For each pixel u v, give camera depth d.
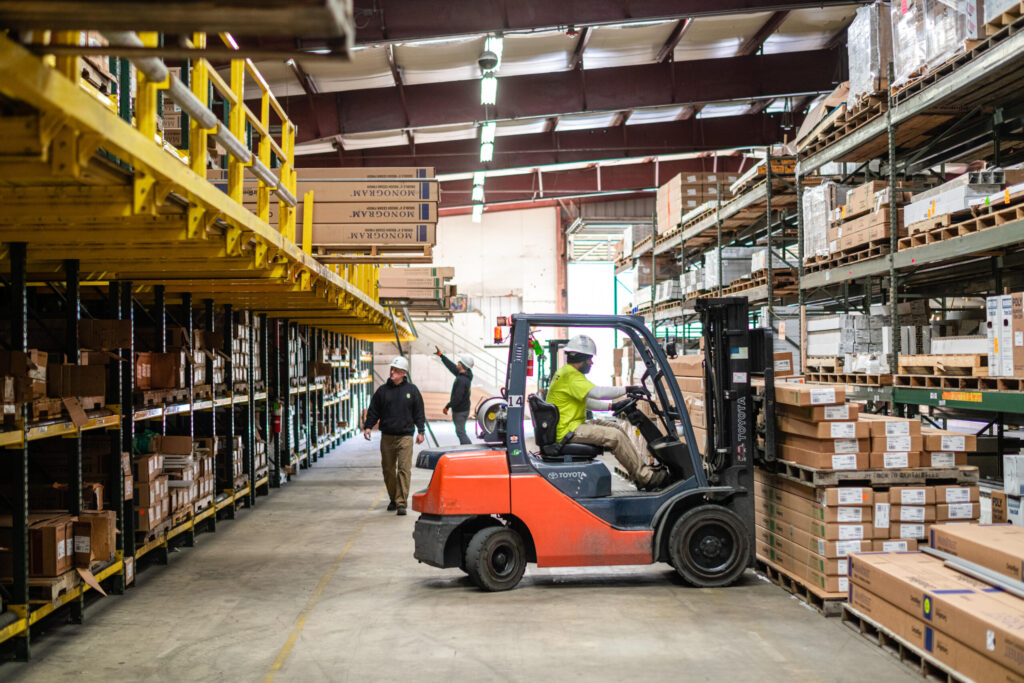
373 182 7.56
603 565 6.44
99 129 3.21
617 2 11.83
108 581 6.50
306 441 14.72
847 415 5.78
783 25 15.16
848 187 10.08
